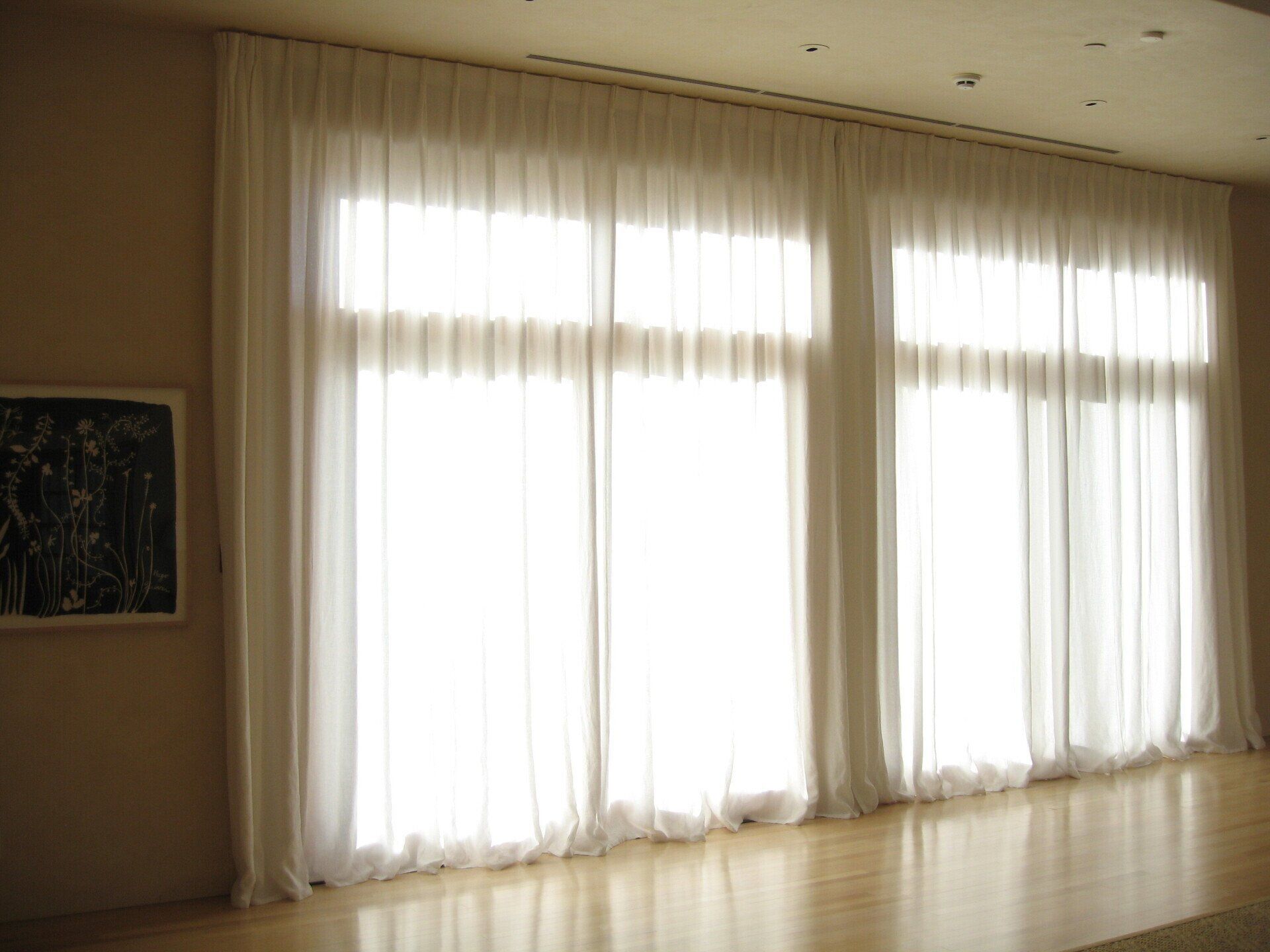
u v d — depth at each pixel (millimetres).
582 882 4586
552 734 4996
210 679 4492
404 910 4270
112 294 4445
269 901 4375
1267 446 7512
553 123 5121
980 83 5305
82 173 4422
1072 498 6500
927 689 5918
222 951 3859
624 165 5340
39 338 4340
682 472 5371
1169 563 6895
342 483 4680
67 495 4324
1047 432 6426
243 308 4480
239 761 4355
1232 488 7172
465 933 4020
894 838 5172
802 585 5578
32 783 4242
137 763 4375
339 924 4125
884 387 5859
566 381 5129
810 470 5621
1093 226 6691
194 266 4562
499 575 4922
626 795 5191
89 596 4328
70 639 4320
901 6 4410
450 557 4809
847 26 4617
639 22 4562
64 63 4414
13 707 4234
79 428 4355
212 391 4527
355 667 4602
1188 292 7137
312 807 4566
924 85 5328
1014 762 6141
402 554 4773
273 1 4309
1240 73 5164
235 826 4348
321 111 4680
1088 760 6449
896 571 5812
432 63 4934
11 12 4340
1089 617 6523
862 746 5688
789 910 4250
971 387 6188
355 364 4688
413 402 4824
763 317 5629
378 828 4656
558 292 5102
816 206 5773
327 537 4660
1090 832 5266
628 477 5250
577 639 5059
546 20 4539
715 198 5551
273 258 4605
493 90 5020
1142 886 4500
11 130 4328
